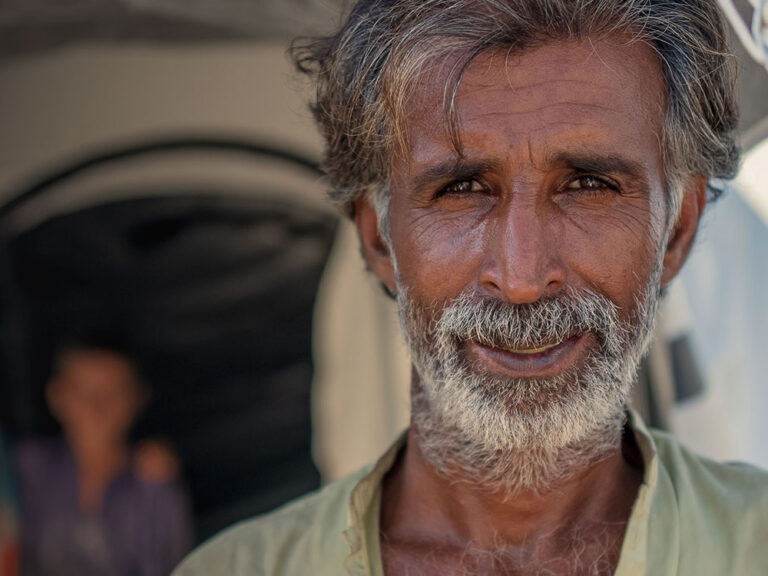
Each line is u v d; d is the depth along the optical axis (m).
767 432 2.40
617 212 1.19
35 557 2.84
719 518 1.25
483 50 1.17
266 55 2.78
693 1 1.25
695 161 1.29
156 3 1.95
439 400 1.25
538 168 1.16
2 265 2.82
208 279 2.87
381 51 1.27
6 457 2.83
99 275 2.85
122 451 2.87
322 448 2.88
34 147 2.80
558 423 1.18
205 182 2.85
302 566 1.36
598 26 1.18
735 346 2.42
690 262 2.41
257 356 2.88
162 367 2.88
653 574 1.20
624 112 1.18
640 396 2.31
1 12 2.12
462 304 1.20
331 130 1.43
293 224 2.85
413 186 1.23
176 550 2.87
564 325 1.16
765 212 2.41
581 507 1.28
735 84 1.34
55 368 2.85
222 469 2.89
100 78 2.79
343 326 2.87
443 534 1.31
